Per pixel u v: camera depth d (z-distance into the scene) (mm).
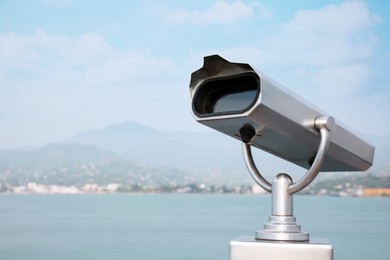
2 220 20625
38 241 11969
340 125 1187
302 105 1085
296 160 1311
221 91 1064
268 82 1004
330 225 14812
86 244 11891
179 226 17797
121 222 21500
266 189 1161
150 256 10758
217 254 10656
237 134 1148
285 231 1103
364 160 1315
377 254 8594
